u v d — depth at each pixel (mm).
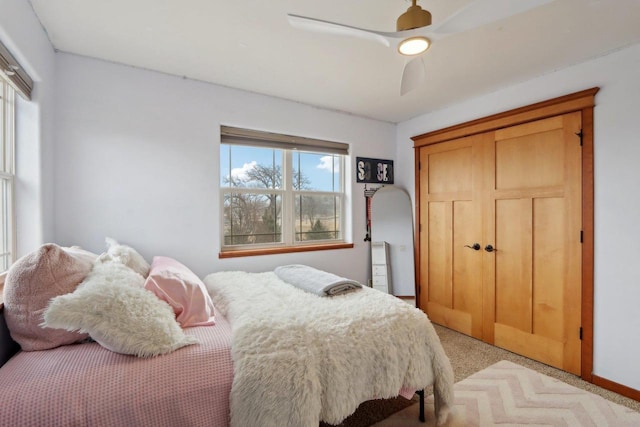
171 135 2346
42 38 1727
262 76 2377
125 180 2191
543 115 2311
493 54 2016
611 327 1988
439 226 3143
